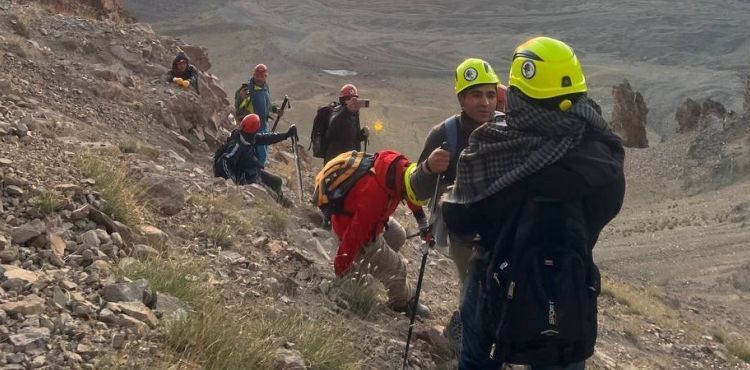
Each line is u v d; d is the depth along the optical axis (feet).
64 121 35.17
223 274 18.86
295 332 16.05
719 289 139.13
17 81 40.75
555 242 11.15
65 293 13.94
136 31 60.85
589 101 11.69
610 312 41.22
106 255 16.89
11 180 18.90
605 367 27.53
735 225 213.05
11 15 52.70
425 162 17.38
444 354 19.34
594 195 11.33
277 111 47.80
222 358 13.17
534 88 11.37
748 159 319.88
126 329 13.21
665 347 36.70
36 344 11.89
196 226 22.34
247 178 34.04
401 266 20.83
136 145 34.09
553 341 10.74
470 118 18.43
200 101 54.29
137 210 20.79
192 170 32.55
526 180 11.25
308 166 66.28
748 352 41.68
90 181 21.35
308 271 21.66
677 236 207.10
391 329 19.60
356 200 19.24
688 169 341.00
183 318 13.88
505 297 11.05
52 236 16.66
